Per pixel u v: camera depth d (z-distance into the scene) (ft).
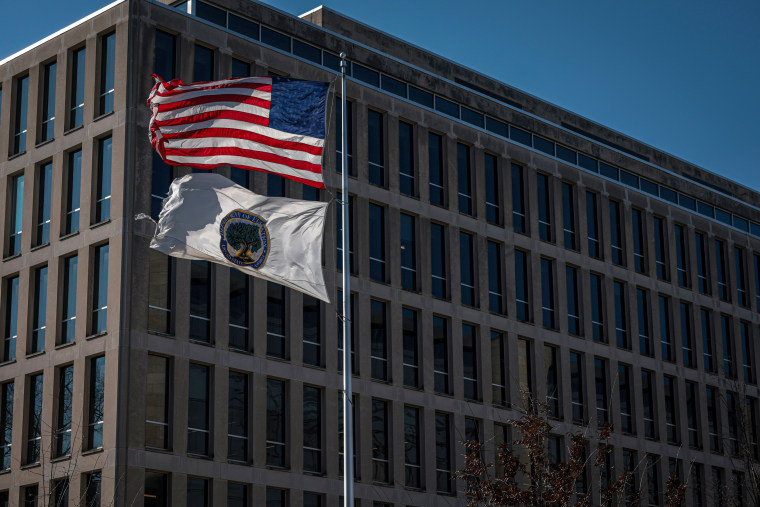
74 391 161.07
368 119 190.19
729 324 243.60
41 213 174.19
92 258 164.55
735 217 252.42
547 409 163.84
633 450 215.51
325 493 172.35
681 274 235.61
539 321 205.46
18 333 170.40
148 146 164.96
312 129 115.24
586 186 219.61
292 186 178.50
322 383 175.42
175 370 160.35
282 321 174.29
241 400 167.43
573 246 216.13
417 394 185.98
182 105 116.37
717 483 226.17
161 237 113.19
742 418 207.82
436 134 199.62
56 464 159.94
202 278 167.22
